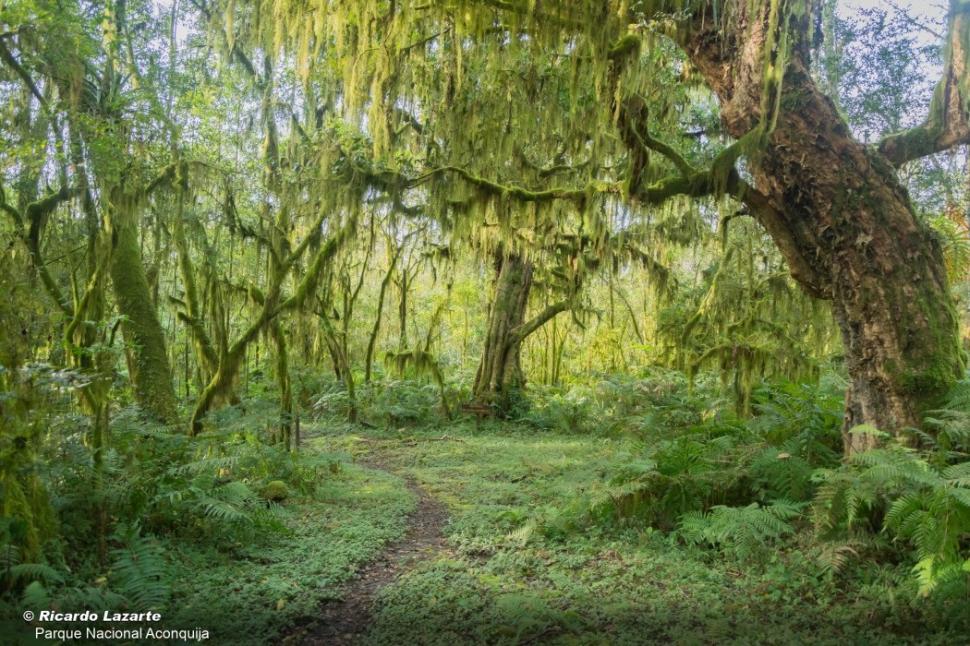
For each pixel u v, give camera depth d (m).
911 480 4.65
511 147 8.05
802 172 5.70
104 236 9.47
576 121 7.23
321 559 5.38
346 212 8.80
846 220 5.61
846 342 5.93
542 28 6.16
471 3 6.21
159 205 9.70
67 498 4.95
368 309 20.80
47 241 10.69
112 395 8.22
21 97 8.82
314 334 14.58
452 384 17.38
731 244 11.66
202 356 9.89
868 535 4.95
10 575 3.82
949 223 7.25
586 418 14.97
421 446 12.70
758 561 5.00
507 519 6.57
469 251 14.17
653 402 13.44
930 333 5.48
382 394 16.17
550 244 12.02
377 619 4.28
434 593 4.70
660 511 6.13
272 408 8.62
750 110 5.85
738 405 10.13
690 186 6.26
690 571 4.96
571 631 4.08
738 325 11.55
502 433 14.55
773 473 5.85
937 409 5.27
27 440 4.33
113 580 4.38
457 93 7.31
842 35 8.65
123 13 10.45
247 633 3.99
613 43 6.14
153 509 5.54
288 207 9.61
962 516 4.05
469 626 4.15
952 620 3.79
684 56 8.89
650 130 9.31
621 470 6.46
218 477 7.02
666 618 4.18
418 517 7.09
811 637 3.84
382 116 7.95
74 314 9.23
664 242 12.10
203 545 5.46
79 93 8.66
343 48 7.31
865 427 5.02
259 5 7.85
